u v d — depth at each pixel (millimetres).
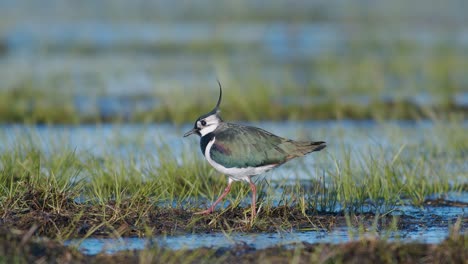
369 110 21141
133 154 14555
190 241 10195
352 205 11836
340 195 12273
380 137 17562
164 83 23609
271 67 28078
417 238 10422
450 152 15562
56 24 37969
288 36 35656
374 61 28469
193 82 24203
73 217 10711
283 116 20781
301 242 9922
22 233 9789
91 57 30344
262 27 38156
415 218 11625
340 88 24078
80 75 26250
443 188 13438
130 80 25594
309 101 21953
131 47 32906
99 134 17359
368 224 11164
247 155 11078
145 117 20062
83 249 9758
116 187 11586
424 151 15680
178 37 35188
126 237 10344
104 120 19938
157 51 32062
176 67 28219
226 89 22047
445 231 10898
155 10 41656
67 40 34094
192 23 39312
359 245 9352
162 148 15180
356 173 13625
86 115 20406
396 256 9203
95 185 12062
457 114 20922
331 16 40281
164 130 18484
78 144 16500
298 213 11375
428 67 27328
